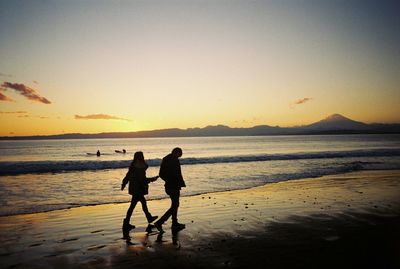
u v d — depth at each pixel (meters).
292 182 15.60
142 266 5.13
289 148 72.44
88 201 11.30
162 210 9.64
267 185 14.74
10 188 14.27
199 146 93.81
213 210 9.39
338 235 6.72
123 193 13.04
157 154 56.84
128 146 104.56
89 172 20.86
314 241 6.32
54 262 5.32
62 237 6.79
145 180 7.62
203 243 6.27
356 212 8.87
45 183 15.82
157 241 6.44
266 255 5.55
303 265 5.07
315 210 9.21
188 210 9.41
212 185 14.87
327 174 18.69
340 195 11.71
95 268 5.06
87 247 6.10
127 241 6.47
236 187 14.27
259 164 25.62
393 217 8.30
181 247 6.05
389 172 19.48
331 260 5.28
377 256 5.46
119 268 5.05
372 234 6.78
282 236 6.68
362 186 13.95
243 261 5.27
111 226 7.74
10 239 6.62
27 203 10.89
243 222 7.91
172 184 7.45
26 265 5.18
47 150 78.94
